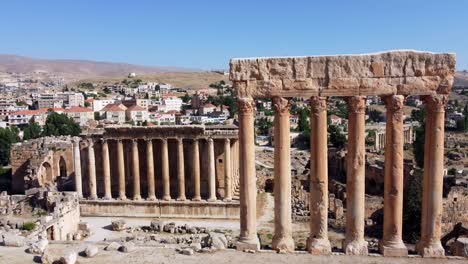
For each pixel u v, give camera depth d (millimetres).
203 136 77562
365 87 33531
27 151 102625
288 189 35500
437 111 33375
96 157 84688
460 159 133500
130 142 82062
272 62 34281
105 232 69688
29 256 36094
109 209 79625
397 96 33312
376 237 61188
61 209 64188
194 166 78000
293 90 34250
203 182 82562
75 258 34344
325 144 34594
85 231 68500
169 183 82688
